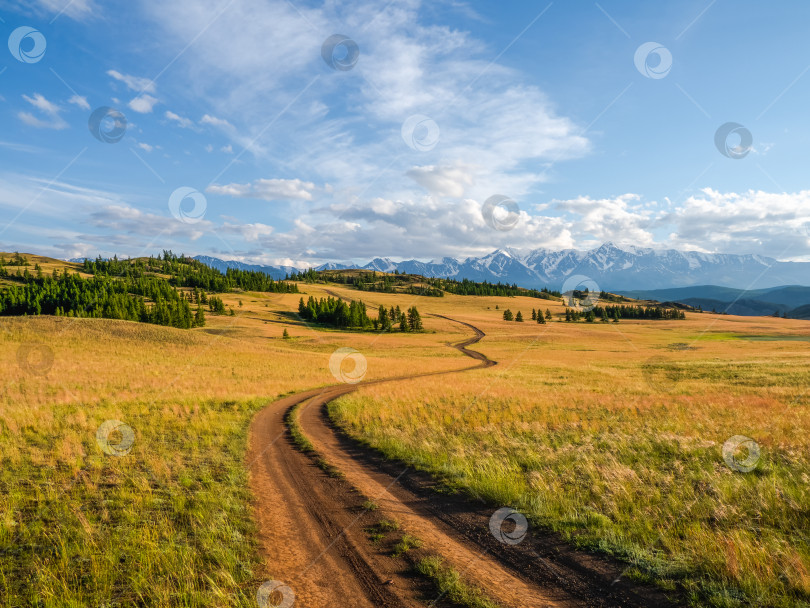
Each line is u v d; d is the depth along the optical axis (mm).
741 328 121875
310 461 11383
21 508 7152
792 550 5242
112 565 5328
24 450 10750
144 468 9664
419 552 5988
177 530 6484
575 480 8672
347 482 9422
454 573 5359
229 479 9289
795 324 137375
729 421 14445
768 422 13914
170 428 14586
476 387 28938
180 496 7895
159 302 95938
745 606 4309
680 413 16641
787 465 9086
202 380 32281
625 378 37000
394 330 113188
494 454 10984
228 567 5383
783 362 42062
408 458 11242
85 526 6352
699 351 66062
